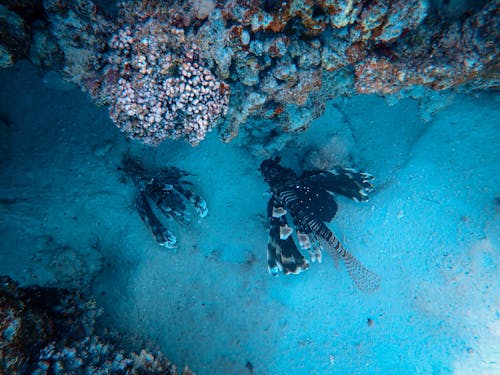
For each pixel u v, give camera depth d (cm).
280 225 55
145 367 48
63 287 56
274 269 55
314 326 56
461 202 52
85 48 42
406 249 54
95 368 45
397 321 53
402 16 37
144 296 58
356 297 56
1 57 41
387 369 51
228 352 56
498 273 48
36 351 42
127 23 39
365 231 58
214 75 42
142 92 40
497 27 38
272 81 43
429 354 49
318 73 43
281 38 39
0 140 58
